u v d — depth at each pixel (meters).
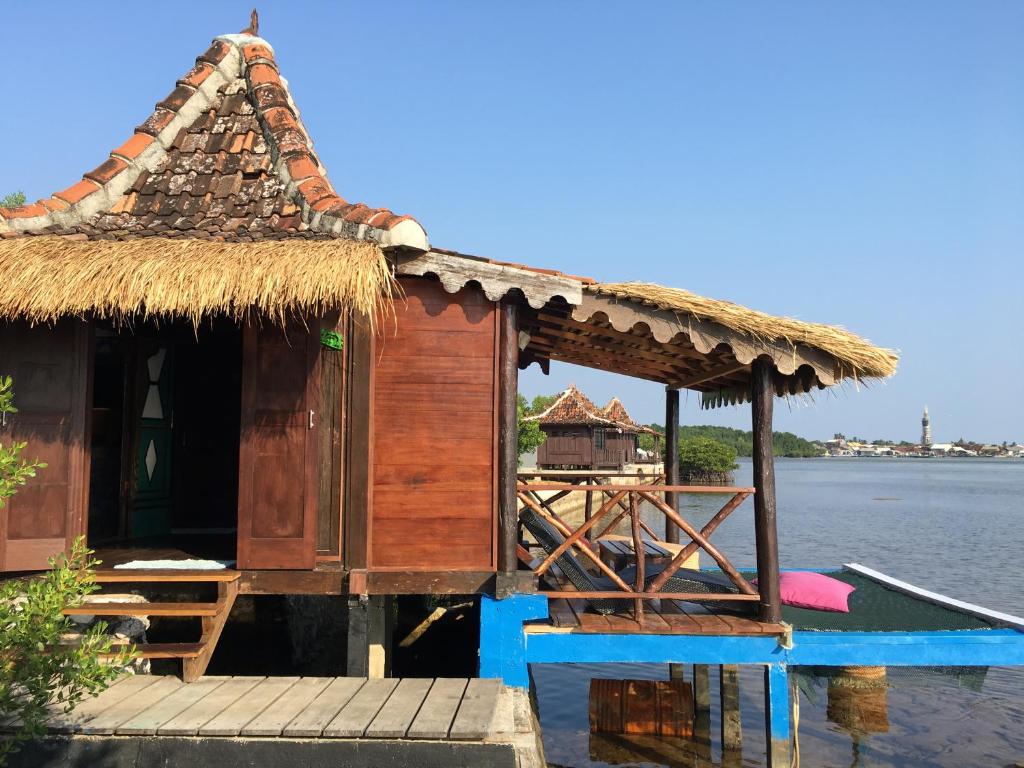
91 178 6.41
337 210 6.01
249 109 7.20
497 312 6.25
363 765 4.55
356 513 6.00
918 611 7.85
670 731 9.01
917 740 8.98
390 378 6.17
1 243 5.61
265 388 6.04
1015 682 11.21
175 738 4.57
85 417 6.08
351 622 5.95
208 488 8.67
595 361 9.27
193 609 5.58
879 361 6.12
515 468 6.16
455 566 6.09
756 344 6.24
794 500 62.41
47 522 5.94
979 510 51.22
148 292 5.25
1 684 3.79
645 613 6.57
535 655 6.05
